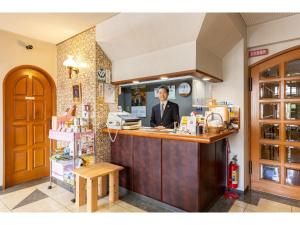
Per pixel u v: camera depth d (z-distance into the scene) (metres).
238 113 2.95
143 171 2.72
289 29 2.71
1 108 3.15
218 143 2.76
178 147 2.36
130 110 4.17
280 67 2.89
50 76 3.76
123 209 2.49
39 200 2.76
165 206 2.49
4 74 3.18
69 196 2.89
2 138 3.16
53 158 3.05
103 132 3.11
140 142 2.76
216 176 2.70
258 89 3.06
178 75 2.58
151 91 3.88
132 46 2.82
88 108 3.07
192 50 2.34
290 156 2.84
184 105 3.49
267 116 3.01
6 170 3.23
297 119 2.78
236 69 2.97
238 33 2.71
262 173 3.08
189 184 2.27
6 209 2.50
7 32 3.21
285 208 2.53
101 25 2.91
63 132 2.96
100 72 3.09
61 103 3.72
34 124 3.61
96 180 2.46
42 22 2.88
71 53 3.46
